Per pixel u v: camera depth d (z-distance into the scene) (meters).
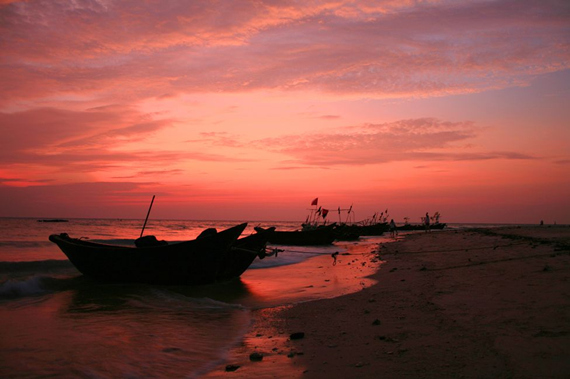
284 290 12.29
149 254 13.26
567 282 8.46
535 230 44.12
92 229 59.97
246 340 6.79
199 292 12.16
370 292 10.62
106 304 10.15
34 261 16.16
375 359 5.24
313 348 6.00
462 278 11.04
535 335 5.35
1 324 7.95
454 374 4.43
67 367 5.48
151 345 6.52
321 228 35.41
